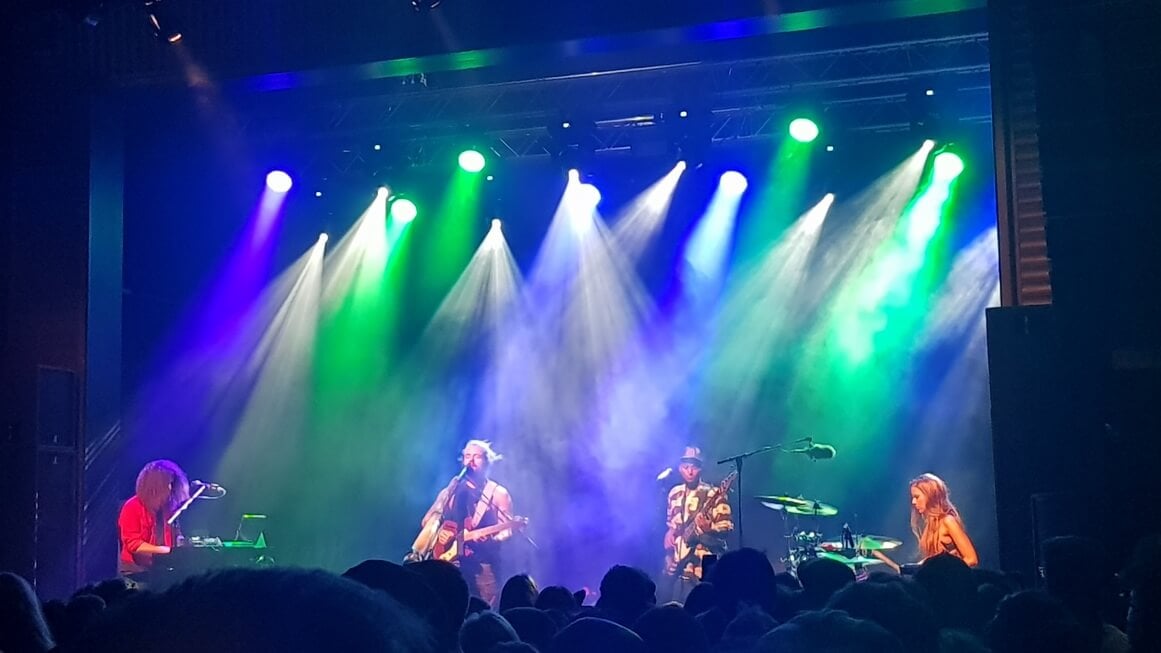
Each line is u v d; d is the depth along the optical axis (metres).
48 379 8.04
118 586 3.61
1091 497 5.55
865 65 9.52
